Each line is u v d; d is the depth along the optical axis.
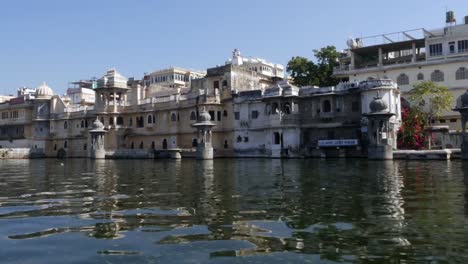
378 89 46.12
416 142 46.00
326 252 7.49
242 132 58.84
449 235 8.59
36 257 7.42
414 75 55.84
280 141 52.94
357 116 49.00
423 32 56.53
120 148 71.75
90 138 76.00
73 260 7.20
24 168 37.72
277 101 53.44
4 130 91.38
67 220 10.70
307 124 52.62
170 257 7.28
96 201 14.05
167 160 53.62
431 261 6.90
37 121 83.56
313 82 63.84
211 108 61.38
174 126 66.75
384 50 60.06
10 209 12.48
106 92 72.94
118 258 7.28
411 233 8.83
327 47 64.88
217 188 17.56
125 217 11.00
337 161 40.47
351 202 13.08
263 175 24.53
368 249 7.65
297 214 11.11
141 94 77.62
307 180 20.66
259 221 10.24
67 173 29.56
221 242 8.24
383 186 17.42
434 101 50.25
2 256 7.48
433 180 19.56
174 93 76.00
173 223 10.13
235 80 63.22
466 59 51.88
